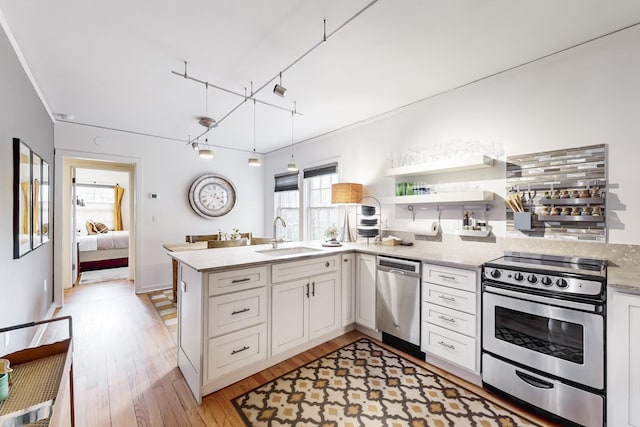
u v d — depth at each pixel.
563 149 2.24
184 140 4.95
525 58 2.32
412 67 2.48
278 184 5.63
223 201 5.46
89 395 1.97
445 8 1.75
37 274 2.85
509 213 2.53
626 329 1.50
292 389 2.04
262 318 2.23
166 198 4.83
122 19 1.85
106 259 6.32
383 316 2.72
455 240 2.90
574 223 2.19
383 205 3.62
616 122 2.03
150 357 2.50
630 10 1.77
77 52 2.23
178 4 1.72
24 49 2.18
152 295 4.39
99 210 7.66
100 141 4.20
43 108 3.10
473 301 2.10
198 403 1.89
